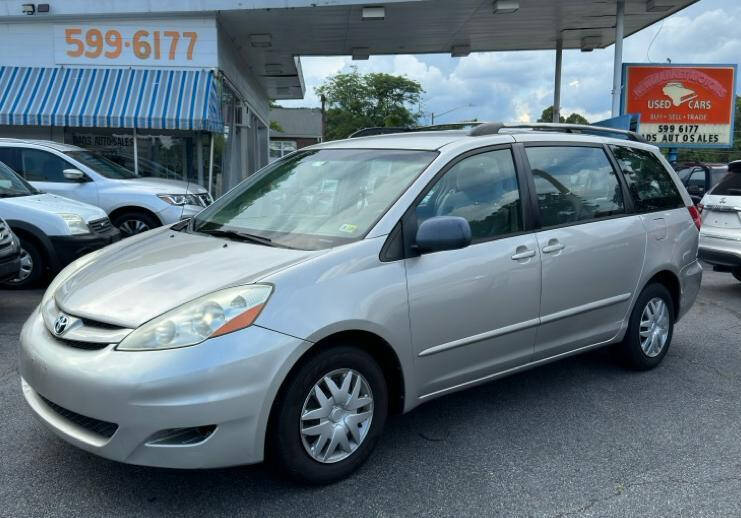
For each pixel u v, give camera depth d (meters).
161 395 2.74
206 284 3.08
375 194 3.69
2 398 4.23
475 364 3.84
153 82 12.70
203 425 2.80
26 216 7.29
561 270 4.20
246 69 18.03
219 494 3.16
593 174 4.66
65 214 7.52
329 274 3.18
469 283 3.68
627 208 4.82
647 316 5.02
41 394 3.04
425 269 3.51
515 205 4.07
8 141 9.52
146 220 9.62
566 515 3.05
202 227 4.09
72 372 2.87
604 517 3.04
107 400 2.77
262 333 2.91
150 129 13.20
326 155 4.35
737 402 4.51
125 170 10.47
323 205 3.82
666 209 5.18
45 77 12.70
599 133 7.25
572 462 3.57
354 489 3.24
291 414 3.04
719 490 3.30
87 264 3.77
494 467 3.50
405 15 13.47
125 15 12.66
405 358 3.44
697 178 13.89
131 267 3.44
